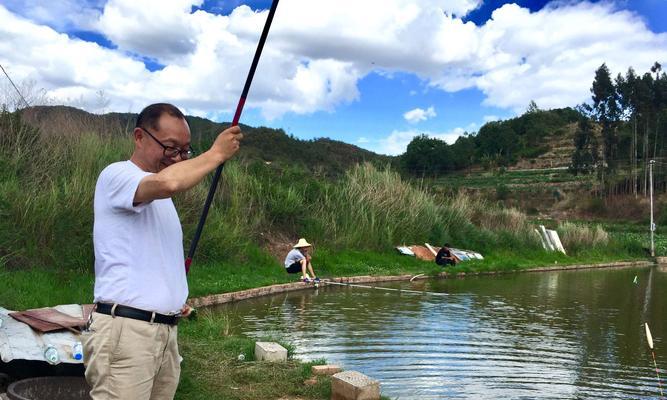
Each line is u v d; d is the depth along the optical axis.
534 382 6.62
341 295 13.06
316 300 12.20
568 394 6.25
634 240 34.16
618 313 11.98
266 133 54.53
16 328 5.49
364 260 17.94
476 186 84.38
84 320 5.88
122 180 2.42
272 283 13.50
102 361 2.40
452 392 6.09
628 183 74.81
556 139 120.19
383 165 24.08
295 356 7.15
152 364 2.48
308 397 5.28
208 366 5.86
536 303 13.05
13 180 11.30
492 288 15.52
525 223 27.30
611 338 9.35
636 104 81.19
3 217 10.32
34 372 5.05
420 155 99.44
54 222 10.72
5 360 4.67
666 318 11.43
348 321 9.84
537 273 21.09
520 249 25.03
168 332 2.55
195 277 12.60
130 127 15.52
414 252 19.80
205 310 10.58
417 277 16.95
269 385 5.44
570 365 7.49
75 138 13.62
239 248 15.04
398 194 21.92
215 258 14.17
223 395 5.05
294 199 18.20
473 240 23.39
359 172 22.30
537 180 85.06
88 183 11.95
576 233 30.09
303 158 51.97
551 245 27.27
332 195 19.78
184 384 5.12
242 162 19.58
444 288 15.10
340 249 18.14
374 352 7.66
